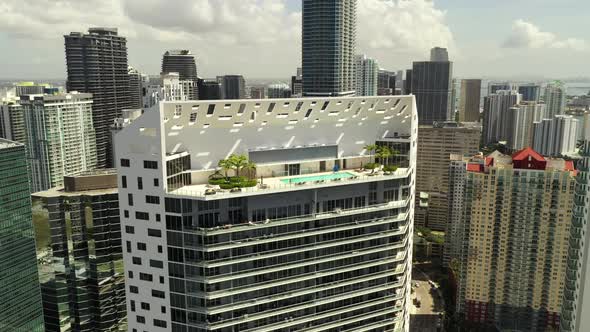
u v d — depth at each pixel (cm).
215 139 10481
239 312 10369
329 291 11231
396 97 11825
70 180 16912
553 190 19912
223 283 10000
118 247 17400
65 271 17338
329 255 10925
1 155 15512
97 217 16850
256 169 10825
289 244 10456
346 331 11750
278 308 10694
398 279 12069
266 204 10175
